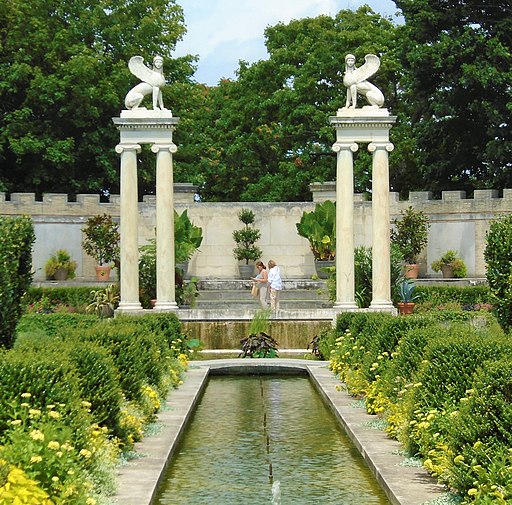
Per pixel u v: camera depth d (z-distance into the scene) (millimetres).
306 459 13359
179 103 47469
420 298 33625
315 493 11344
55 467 8547
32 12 44094
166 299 29250
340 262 29031
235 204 41062
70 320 28000
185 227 37875
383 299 29078
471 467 9328
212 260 41031
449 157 43938
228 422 16609
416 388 12602
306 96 49812
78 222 39844
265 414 17516
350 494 11258
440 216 39750
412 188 49406
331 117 29141
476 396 9906
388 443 13422
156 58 29625
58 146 42844
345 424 15242
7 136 42969
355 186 48062
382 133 29281
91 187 44750
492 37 41375
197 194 54062
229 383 22578
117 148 29312
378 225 29188
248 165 51844
